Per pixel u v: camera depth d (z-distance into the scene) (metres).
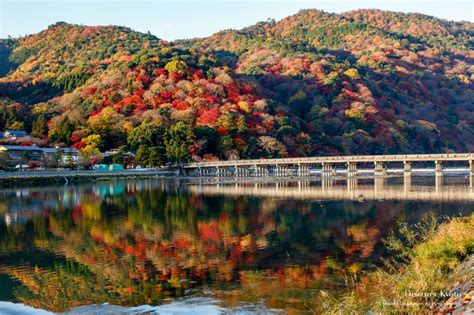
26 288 27.34
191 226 45.69
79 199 71.69
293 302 23.64
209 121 150.88
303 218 49.16
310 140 159.25
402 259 29.73
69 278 29.05
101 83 177.12
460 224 31.31
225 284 26.88
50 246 37.94
